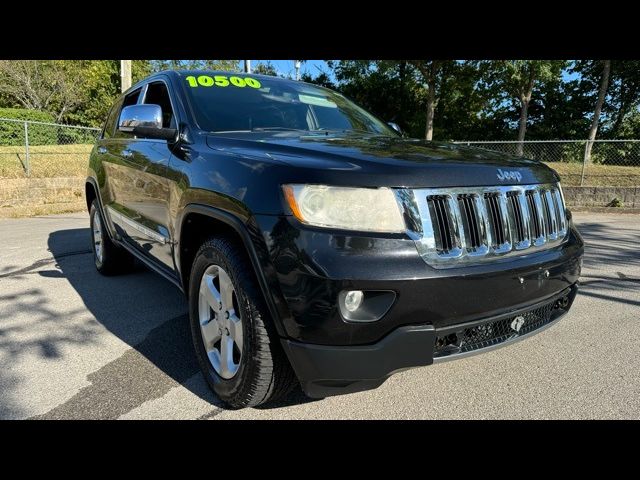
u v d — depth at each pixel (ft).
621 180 39.75
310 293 5.77
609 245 21.49
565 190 38.37
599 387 8.30
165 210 9.40
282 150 7.22
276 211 6.17
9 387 8.11
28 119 51.44
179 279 9.29
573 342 10.25
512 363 9.23
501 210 6.87
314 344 5.91
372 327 5.81
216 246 7.37
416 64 57.88
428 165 6.51
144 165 10.62
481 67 62.39
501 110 92.63
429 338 6.02
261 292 6.56
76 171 38.68
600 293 13.85
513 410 7.59
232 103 10.30
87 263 17.22
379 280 5.67
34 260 17.66
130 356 9.41
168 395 7.95
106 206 14.01
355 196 5.95
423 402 7.80
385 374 5.99
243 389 6.95
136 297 13.17
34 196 34.60
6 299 12.90
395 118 86.43
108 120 16.03
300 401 7.82
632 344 10.14
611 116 91.61
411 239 5.97
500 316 6.66
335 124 11.25
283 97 11.32
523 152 44.04
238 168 7.07
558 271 7.47
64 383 8.29
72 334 10.50
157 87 11.59
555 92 90.89
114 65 76.54
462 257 6.35
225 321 7.47
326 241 5.78
